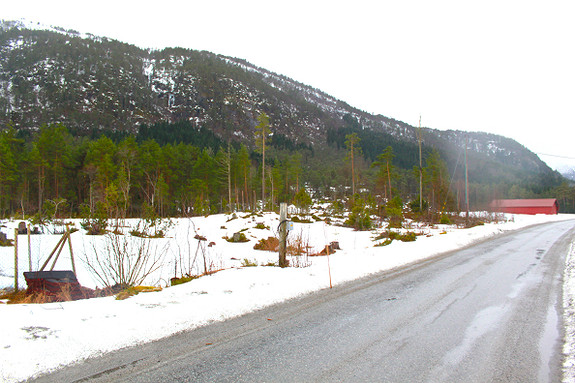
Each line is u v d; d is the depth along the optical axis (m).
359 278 7.39
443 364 3.23
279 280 6.64
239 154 53.38
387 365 3.20
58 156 40.59
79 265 10.68
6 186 36.00
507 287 6.58
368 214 27.38
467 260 10.09
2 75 190.00
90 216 18.55
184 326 4.18
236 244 18.77
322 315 4.79
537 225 31.72
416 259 10.20
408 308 5.16
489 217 36.34
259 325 4.34
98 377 2.90
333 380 2.89
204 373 3.01
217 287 6.00
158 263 11.34
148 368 3.09
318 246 17.11
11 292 7.36
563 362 3.26
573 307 5.14
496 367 3.16
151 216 19.33
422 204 39.81
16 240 7.37
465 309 5.11
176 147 56.94
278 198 63.47
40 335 3.58
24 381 2.76
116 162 42.31
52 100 166.00
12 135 40.91
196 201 35.03
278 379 2.91
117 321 4.16
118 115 180.50
